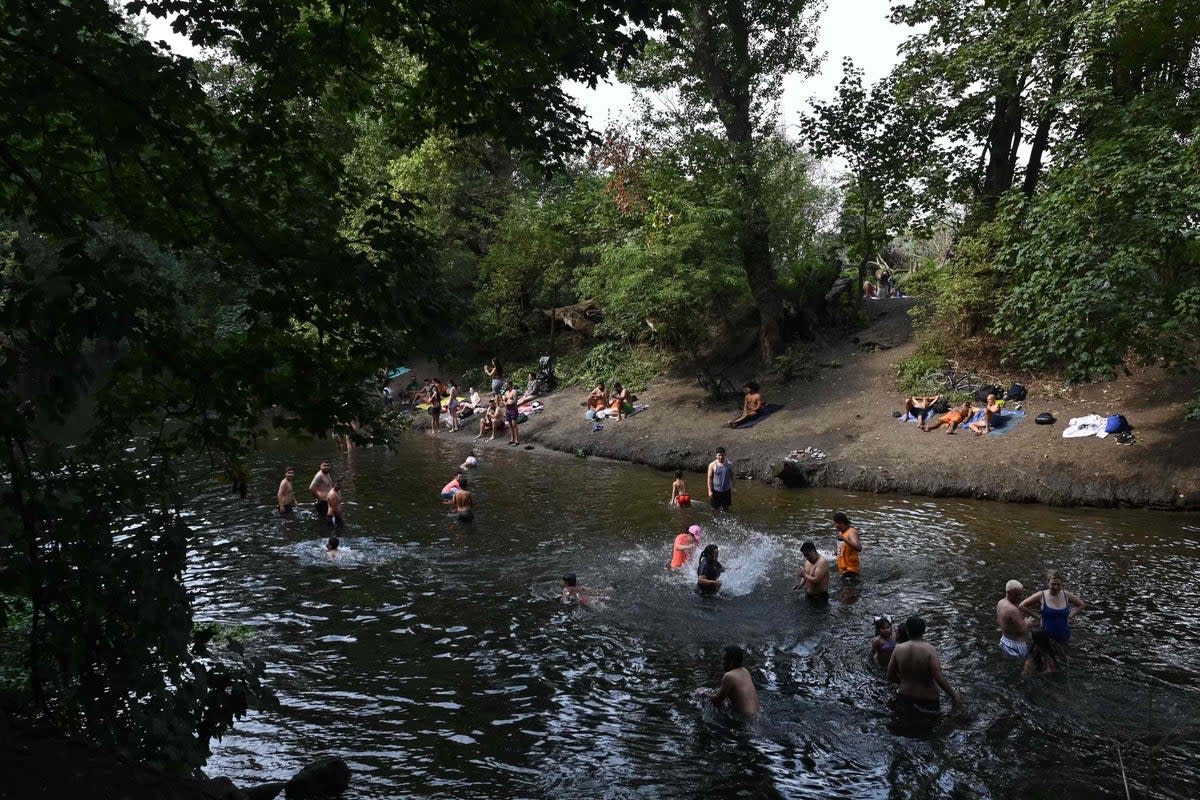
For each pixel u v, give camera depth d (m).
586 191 36.72
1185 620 11.81
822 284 32.94
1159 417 20.39
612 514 19.69
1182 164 16.78
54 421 4.66
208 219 6.64
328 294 6.18
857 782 8.07
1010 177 27.19
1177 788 7.80
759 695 10.03
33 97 5.07
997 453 21.12
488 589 14.11
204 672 5.69
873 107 27.42
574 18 6.93
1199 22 19.16
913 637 9.79
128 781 5.03
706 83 30.19
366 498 21.72
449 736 9.04
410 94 7.75
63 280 4.55
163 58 5.69
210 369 6.21
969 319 25.98
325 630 12.20
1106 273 17.69
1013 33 22.94
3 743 4.92
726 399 29.47
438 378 40.31
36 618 5.52
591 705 9.80
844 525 14.38
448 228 39.09
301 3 6.78
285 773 8.20
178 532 5.72
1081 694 9.70
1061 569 14.31
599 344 37.22
